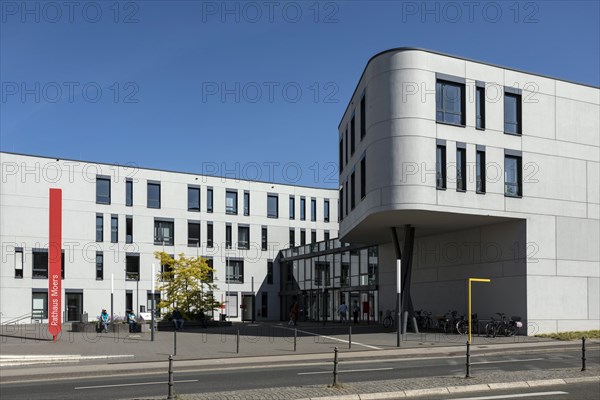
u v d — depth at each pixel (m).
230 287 64.00
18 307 52.41
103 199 57.91
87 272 56.25
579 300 32.50
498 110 32.03
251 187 66.56
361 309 48.00
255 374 17.84
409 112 29.86
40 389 15.61
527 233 31.70
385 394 13.12
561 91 33.72
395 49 30.34
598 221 33.72
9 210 52.94
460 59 31.33
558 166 33.06
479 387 14.03
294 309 48.16
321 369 18.84
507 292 32.41
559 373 15.88
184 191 62.34
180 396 12.98
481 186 31.19
